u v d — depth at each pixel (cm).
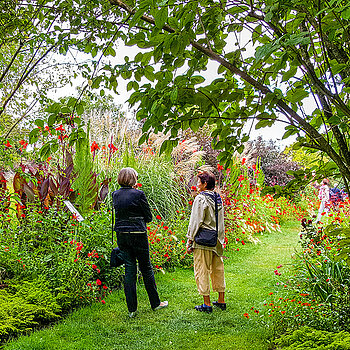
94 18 206
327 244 456
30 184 556
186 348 321
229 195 837
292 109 174
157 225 641
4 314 336
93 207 604
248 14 154
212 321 383
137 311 415
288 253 724
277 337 325
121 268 500
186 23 144
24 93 455
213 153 1194
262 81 185
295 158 1702
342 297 352
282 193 206
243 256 709
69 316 388
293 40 120
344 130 159
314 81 141
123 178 412
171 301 450
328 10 118
